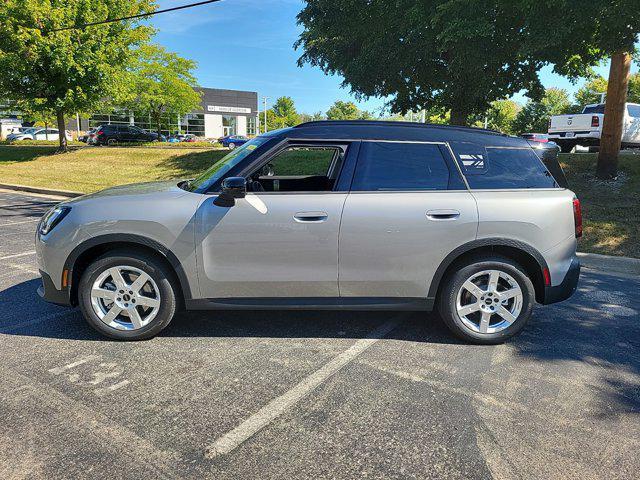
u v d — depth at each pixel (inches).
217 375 128.2
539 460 95.7
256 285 145.4
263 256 143.4
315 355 142.0
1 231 326.3
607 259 261.7
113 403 113.3
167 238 141.3
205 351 143.1
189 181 174.6
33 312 171.9
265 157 147.9
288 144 148.5
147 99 1712.6
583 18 331.3
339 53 596.4
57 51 787.4
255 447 98.0
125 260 143.6
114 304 146.3
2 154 940.0
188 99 1866.4
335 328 163.3
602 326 171.2
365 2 500.1
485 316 150.6
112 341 148.4
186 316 171.8
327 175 194.9
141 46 950.4
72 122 2255.2
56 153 909.2
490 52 424.5
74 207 145.6
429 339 155.9
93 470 90.0
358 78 554.6
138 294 146.3
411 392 121.3
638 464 95.1
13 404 112.0
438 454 97.0
